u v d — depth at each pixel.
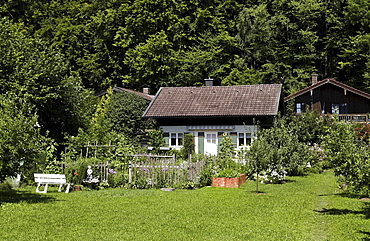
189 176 23.56
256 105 38.53
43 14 68.69
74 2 70.31
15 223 13.66
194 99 41.41
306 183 25.31
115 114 41.84
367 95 48.00
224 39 61.84
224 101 40.19
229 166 26.81
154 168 23.34
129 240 11.78
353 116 45.91
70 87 34.84
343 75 66.44
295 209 16.23
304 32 61.97
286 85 62.50
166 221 14.13
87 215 15.14
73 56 64.94
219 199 18.89
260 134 24.11
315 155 32.34
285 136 26.56
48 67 32.41
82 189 21.97
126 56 63.31
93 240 11.76
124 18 64.62
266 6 66.44
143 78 60.97
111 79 64.38
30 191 20.77
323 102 50.09
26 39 33.97
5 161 17.23
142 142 42.38
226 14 67.88
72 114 35.09
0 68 30.23
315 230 12.95
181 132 39.66
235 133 38.28
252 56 66.00
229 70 63.16
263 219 14.43
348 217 14.51
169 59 60.06
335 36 64.31
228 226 13.39
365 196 18.88
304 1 63.69
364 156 14.37
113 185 23.38
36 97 30.52
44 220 14.17
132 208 16.55
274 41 64.44
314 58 65.00
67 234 12.41
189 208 16.56
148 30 63.00
